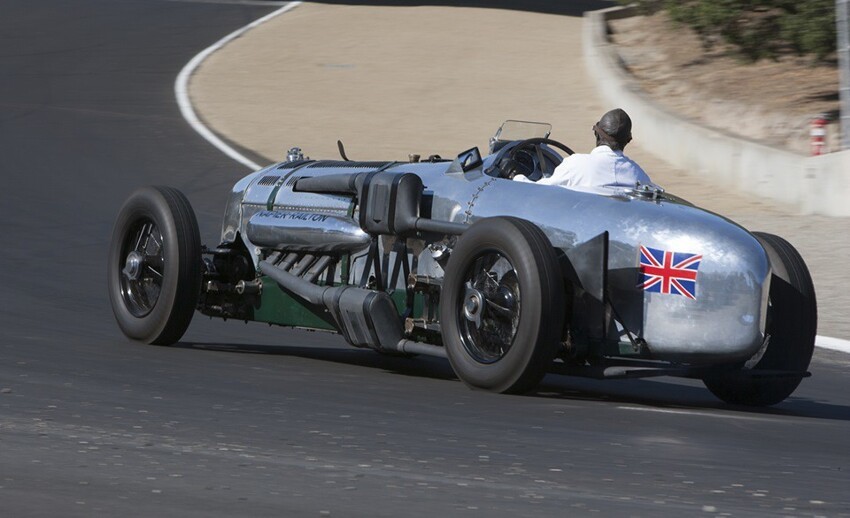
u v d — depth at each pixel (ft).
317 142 238.68
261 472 52.19
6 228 155.02
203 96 280.92
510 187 80.84
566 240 76.23
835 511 49.57
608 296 75.10
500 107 274.16
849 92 210.38
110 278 96.02
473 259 75.77
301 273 90.68
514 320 74.59
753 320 71.92
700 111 249.96
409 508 47.03
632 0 275.18
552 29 370.12
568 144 244.63
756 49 246.88
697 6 242.58
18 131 229.66
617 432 65.62
